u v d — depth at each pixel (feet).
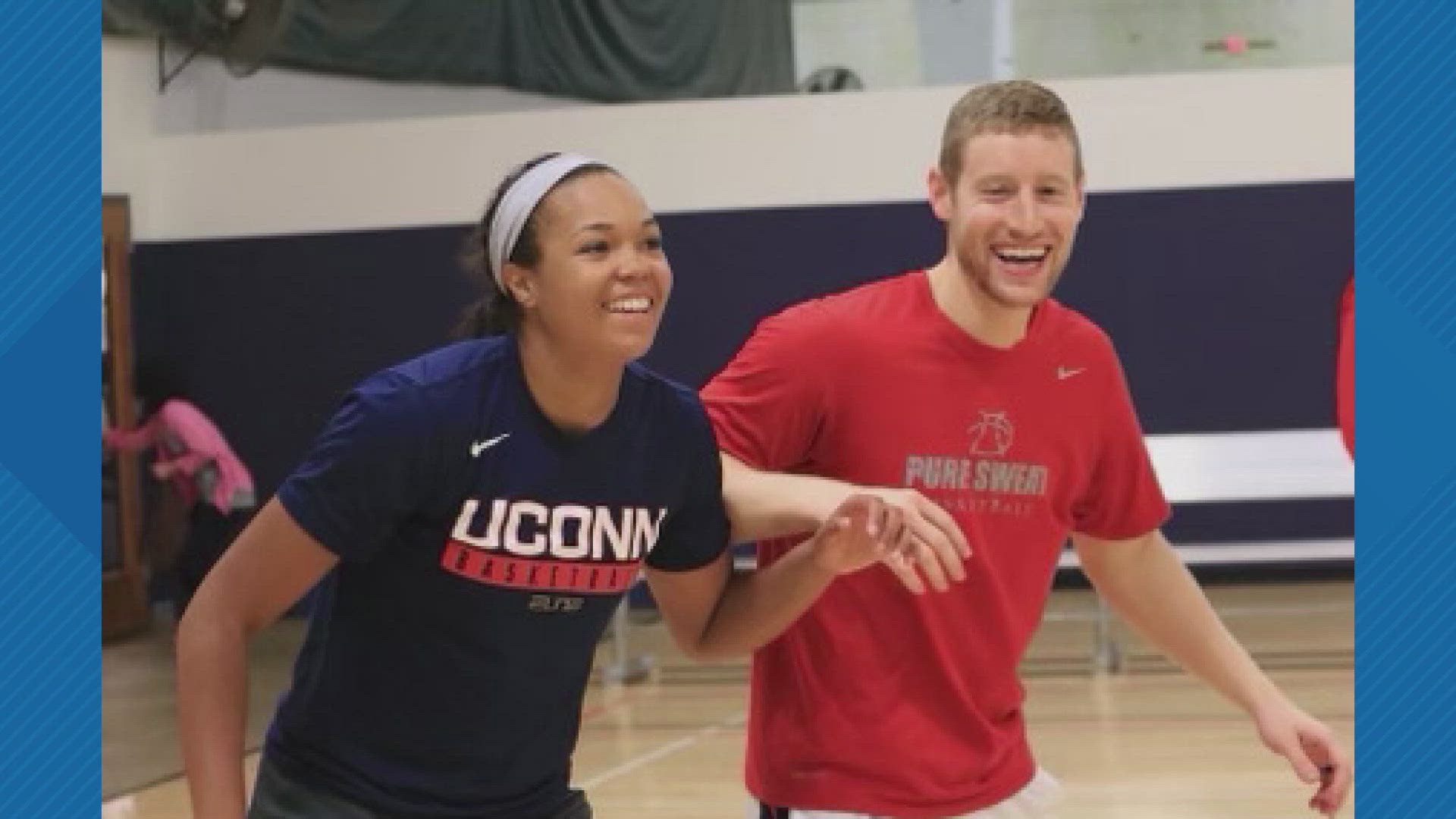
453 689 7.21
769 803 8.56
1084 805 17.24
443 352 7.13
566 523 7.11
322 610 7.41
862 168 30.66
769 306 30.91
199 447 30.50
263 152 32.81
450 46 32.24
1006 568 8.59
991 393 8.44
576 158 7.16
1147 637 9.44
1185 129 30.07
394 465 6.84
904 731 8.29
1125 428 8.91
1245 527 30.32
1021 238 8.04
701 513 7.75
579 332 6.91
